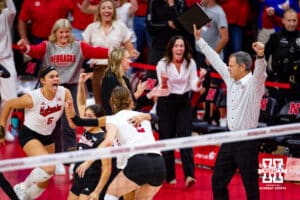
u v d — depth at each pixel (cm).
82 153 1533
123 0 2698
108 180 1811
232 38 2739
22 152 2447
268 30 2666
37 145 1886
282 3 2609
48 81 1848
